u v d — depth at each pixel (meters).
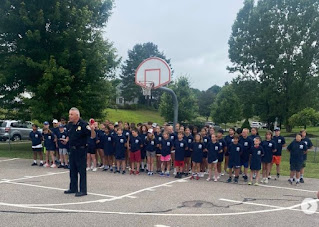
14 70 18.17
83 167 8.09
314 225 6.18
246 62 41.91
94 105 20.02
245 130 10.98
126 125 12.89
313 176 12.45
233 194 8.79
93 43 19.69
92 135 7.73
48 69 17.27
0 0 17.73
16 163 14.03
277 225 6.14
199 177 11.34
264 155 10.72
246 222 6.27
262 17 40.03
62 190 8.65
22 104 20.02
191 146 11.59
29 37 17.48
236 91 43.19
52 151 13.02
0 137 26.06
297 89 38.59
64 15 18.61
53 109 17.95
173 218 6.37
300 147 10.73
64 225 5.77
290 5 39.44
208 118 58.62
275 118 42.34
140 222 6.05
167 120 37.19
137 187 9.34
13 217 6.18
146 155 12.05
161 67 15.66
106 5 21.66
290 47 38.88
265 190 9.52
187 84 37.06
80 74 18.22
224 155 11.97
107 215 6.44
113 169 12.34
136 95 71.75
